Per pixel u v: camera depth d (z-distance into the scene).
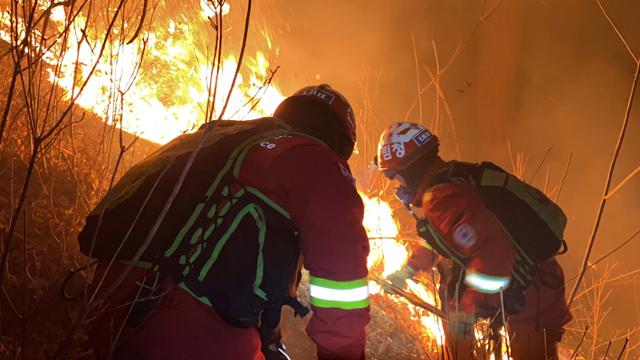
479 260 2.95
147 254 1.81
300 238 1.87
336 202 1.83
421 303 3.36
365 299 1.86
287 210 1.85
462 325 3.16
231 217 1.79
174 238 1.80
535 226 3.05
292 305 1.90
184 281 1.77
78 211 3.16
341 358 1.87
